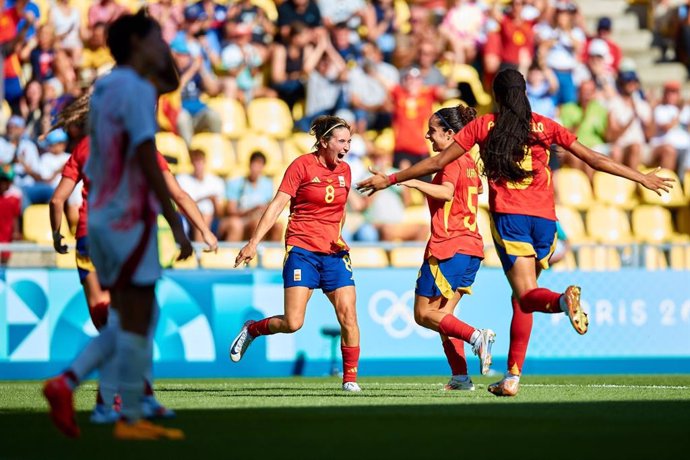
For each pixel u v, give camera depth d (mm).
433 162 25469
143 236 17672
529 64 61500
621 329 45969
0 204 48438
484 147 25469
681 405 24672
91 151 17969
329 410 23500
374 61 58781
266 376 43125
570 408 23766
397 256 50625
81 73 56312
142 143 17281
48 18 57656
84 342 41812
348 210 52844
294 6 60406
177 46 56406
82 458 15703
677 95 61875
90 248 18062
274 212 30141
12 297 41281
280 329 31328
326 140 30250
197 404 25531
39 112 53156
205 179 51156
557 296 24547
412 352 44250
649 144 61125
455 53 62594
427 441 17500
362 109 57719
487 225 53375
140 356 17875
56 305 41688
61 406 16969
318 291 43875
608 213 56812
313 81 57500
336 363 43844
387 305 44125
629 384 35406
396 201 53125
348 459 15375
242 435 18453
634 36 71062
